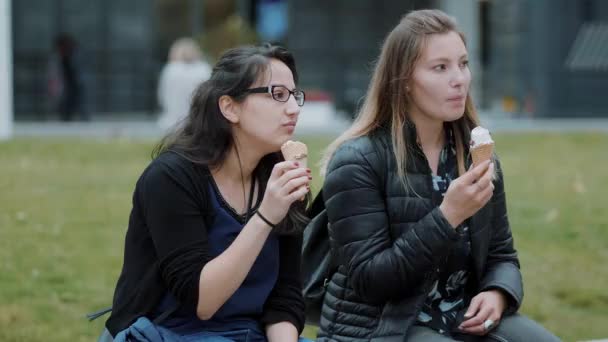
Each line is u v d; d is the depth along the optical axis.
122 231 14.80
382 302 6.67
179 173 5.93
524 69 43.03
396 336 6.52
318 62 47.41
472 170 6.25
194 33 44.47
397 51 6.77
